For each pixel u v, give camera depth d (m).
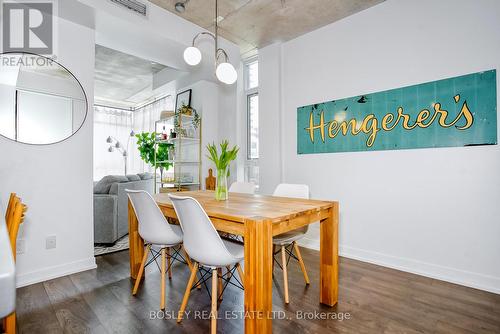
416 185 2.46
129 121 7.51
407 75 2.51
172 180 4.30
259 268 1.34
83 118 2.60
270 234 1.37
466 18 2.20
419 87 2.44
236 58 3.67
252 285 1.36
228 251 1.54
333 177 3.03
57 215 2.42
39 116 2.36
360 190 2.82
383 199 2.66
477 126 2.15
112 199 3.26
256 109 4.21
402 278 2.33
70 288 2.15
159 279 2.33
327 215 1.91
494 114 2.08
